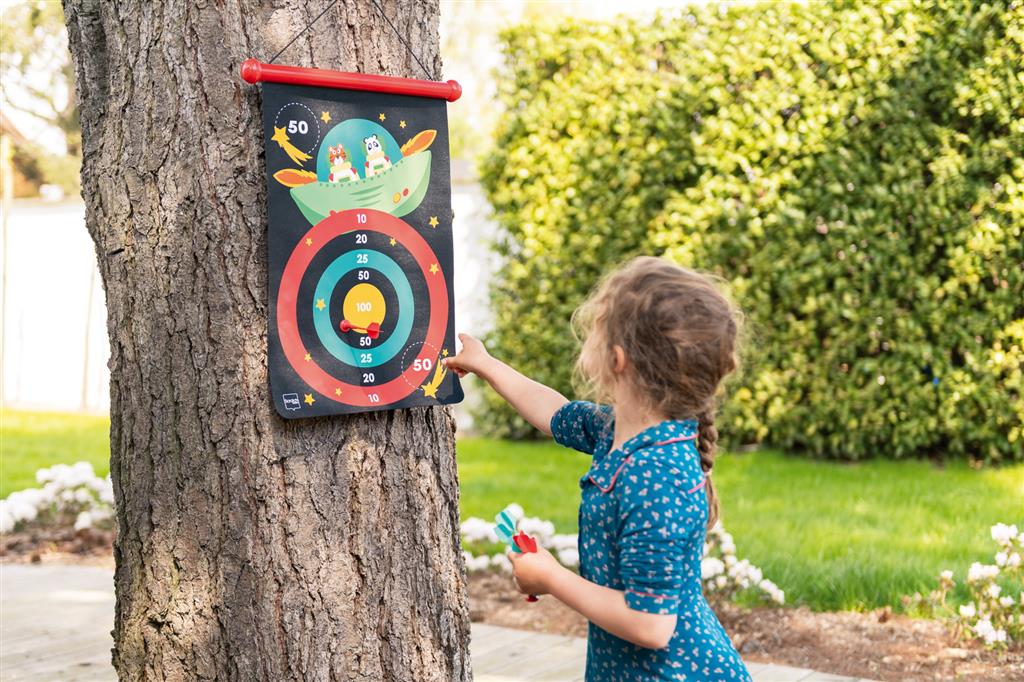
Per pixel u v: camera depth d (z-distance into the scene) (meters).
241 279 2.00
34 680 3.37
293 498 2.04
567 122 7.38
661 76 7.14
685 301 1.77
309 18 2.06
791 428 6.83
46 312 10.34
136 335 2.06
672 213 7.07
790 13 6.66
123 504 2.11
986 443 6.48
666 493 1.69
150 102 2.02
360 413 2.12
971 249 6.28
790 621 3.90
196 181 1.99
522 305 7.65
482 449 7.64
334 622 2.07
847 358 6.64
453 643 2.28
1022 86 6.13
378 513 2.13
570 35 7.35
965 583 3.93
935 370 6.43
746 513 5.45
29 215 10.33
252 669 2.02
